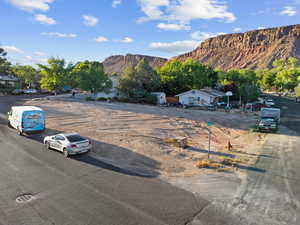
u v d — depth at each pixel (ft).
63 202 25.34
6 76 208.74
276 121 76.89
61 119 80.43
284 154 46.85
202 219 22.31
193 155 45.62
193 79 174.60
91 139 55.31
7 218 22.06
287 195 28.04
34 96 161.68
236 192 28.76
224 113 109.70
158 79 158.51
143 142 53.62
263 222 21.99
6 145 48.44
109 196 26.96
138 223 21.45
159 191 28.66
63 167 36.78
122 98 150.41
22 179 31.45
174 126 75.05
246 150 50.16
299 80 307.99
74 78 166.71
